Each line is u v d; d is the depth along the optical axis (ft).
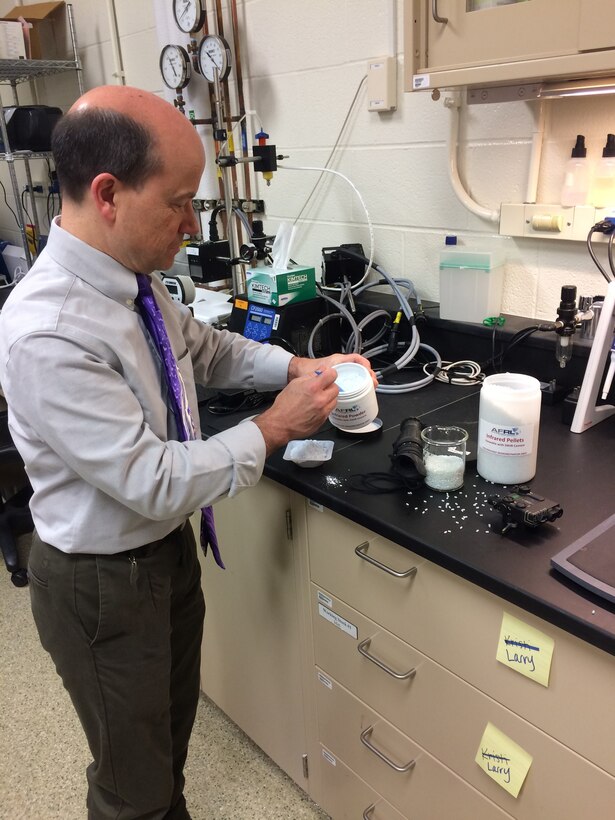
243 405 4.87
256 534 4.51
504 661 3.05
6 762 5.62
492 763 3.32
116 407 2.97
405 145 5.64
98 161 2.83
